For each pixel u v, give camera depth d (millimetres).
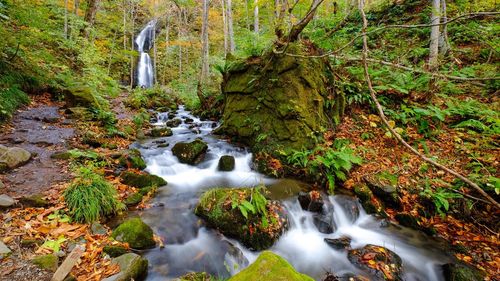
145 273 3080
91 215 3629
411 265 3924
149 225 3896
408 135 6402
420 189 5074
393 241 4387
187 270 3326
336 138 6254
